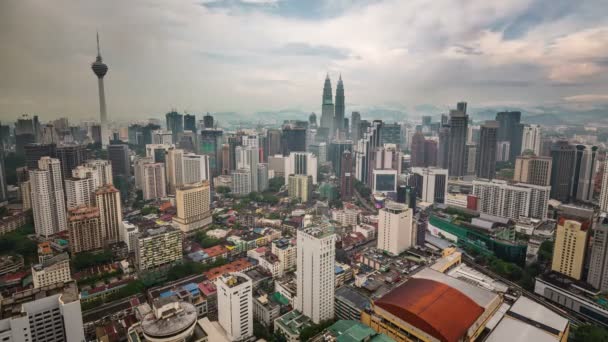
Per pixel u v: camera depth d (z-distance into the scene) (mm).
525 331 196500
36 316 178500
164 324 162625
